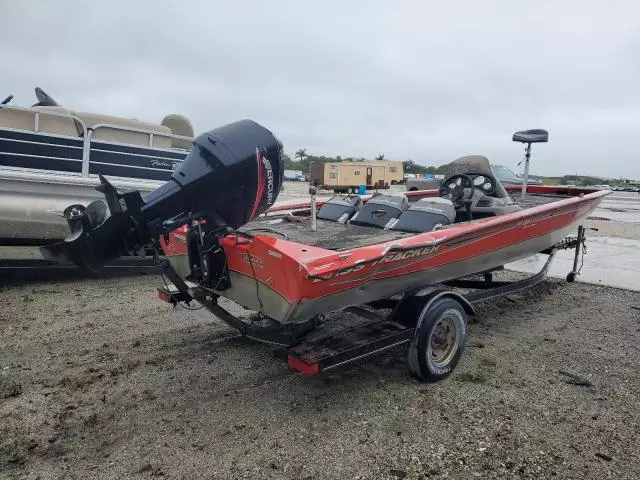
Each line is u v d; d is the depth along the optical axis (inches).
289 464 112.5
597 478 108.0
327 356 131.6
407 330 148.6
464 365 168.1
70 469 109.3
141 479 106.3
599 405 140.5
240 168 138.9
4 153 241.9
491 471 110.3
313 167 1470.2
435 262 159.9
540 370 164.2
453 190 230.5
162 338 187.5
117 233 137.3
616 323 213.6
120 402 139.1
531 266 326.0
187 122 340.5
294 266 119.5
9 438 120.1
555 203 217.0
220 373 159.5
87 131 263.0
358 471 110.1
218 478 107.1
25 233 245.8
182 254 166.7
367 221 188.2
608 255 364.8
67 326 197.0
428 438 123.6
